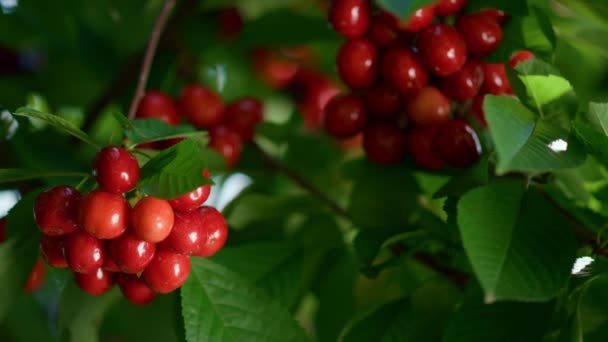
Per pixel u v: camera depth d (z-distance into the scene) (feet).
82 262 2.47
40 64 3.64
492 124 2.33
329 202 3.11
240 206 3.05
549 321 2.58
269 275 2.87
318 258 3.00
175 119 3.05
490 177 2.68
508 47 2.67
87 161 3.36
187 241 2.46
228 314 2.56
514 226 2.41
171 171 2.43
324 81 3.62
